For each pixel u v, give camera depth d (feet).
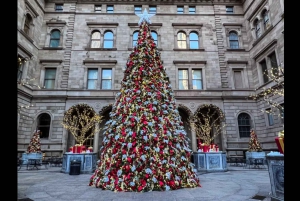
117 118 24.88
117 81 72.95
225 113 70.79
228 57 77.41
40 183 27.91
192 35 80.64
